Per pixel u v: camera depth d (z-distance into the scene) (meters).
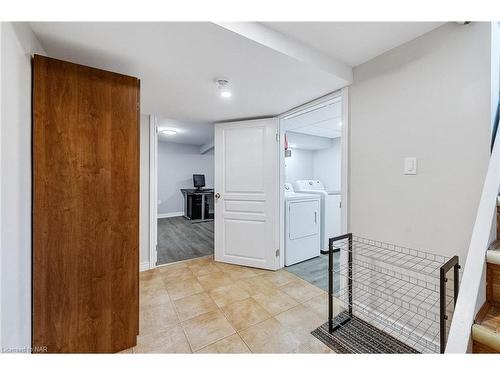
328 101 2.19
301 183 4.34
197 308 1.98
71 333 1.30
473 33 1.25
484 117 1.21
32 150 1.19
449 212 1.35
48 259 1.24
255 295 2.20
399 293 1.61
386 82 1.65
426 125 1.44
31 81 1.19
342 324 1.75
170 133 5.07
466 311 0.76
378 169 1.71
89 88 1.34
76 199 1.31
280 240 2.88
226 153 3.04
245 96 2.19
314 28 1.40
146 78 1.81
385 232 1.67
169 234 4.79
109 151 1.41
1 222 0.88
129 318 1.49
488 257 0.83
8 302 0.94
